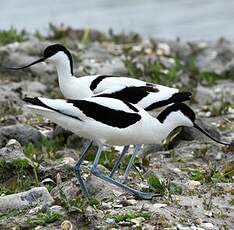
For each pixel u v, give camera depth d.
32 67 18.66
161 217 9.98
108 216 10.00
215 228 9.92
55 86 18.02
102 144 10.82
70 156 13.06
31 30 27.09
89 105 10.57
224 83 20.05
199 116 16.14
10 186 11.36
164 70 19.66
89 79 13.06
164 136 11.20
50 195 10.61
